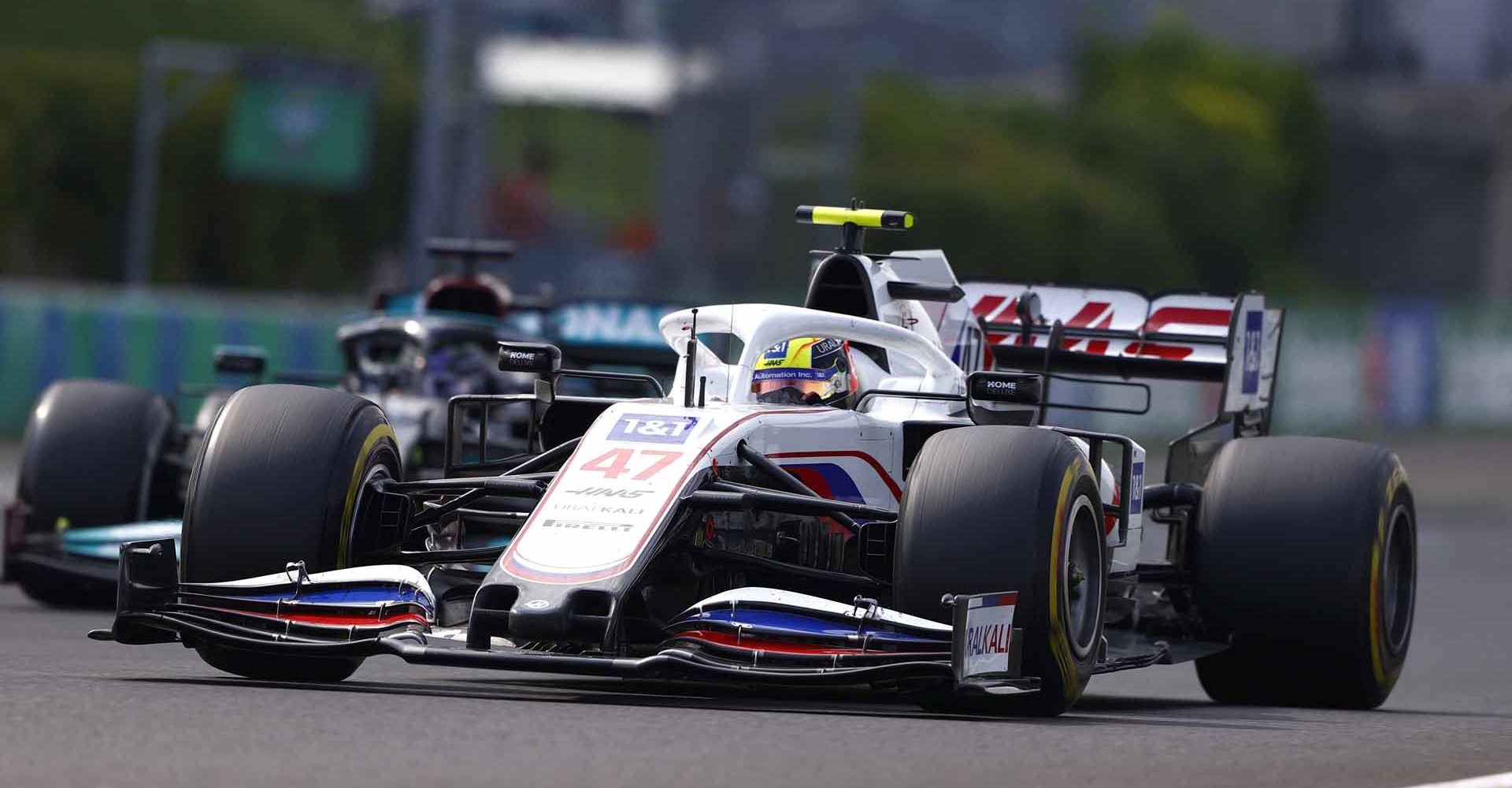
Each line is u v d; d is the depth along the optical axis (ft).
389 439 76.28
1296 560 85.61
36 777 49.88
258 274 449.48
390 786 49.96
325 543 71.67
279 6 588.91
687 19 532.73
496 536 103.50
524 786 50.60
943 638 65.82
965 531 68.18
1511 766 62.28
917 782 53.36
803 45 540.93
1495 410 475.72
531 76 459.73
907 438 81.61
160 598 68.85
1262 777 57.41
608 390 132.67
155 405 115.75
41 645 88.69
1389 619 88.89
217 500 71.67
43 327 253.03
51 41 504.84
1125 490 81.87
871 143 581.94
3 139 415.23
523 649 65.41
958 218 538.06
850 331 82.53
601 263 469.98
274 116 387.55
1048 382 101.60
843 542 78.13
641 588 69.15
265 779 50.39
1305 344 411.75
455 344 132.26
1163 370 99.14
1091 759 59.47
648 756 55.93
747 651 65.62
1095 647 72.74
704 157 512.22
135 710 61.57
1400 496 89.30
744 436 72.95
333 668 75.05
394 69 589.32
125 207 432.66
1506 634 143.02
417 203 319.06
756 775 53.47
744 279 507.71
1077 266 571.28
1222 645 87.71
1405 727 76.43
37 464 111.34
